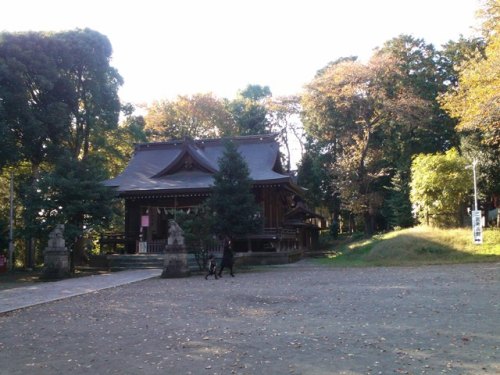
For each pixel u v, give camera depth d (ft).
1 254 92.38
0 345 26.03
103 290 52.54
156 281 62.44
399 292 42.93
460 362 20.15
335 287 48.70
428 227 94.17
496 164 96.12
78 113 99.19
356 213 143.23
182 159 107.65
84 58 96.48
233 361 21.39
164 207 102.17
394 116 123.75
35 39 89.61
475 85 68.49
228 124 173.37
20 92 85.25
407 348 22.75
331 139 147.54
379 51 131.23
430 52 133.18
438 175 90.27
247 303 39.42
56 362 22.18
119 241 102.68
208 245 76.79
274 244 99.09
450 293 40.91
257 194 101.91
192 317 33.32
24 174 98.02
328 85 131.03
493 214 113.80
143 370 20.44
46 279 69.82
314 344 24.13
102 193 78.13
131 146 127.03
